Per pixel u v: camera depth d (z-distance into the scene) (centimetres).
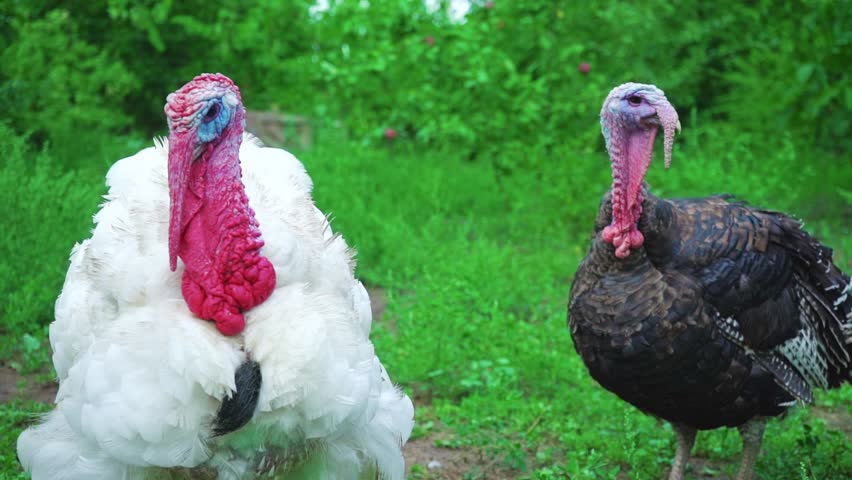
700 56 1159
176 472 308
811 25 966
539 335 590
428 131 1020
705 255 395
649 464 457
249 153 371
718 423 416
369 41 1115
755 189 838
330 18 1135
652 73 1138
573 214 843
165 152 361
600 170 928
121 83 936
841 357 439
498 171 980
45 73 877
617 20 1120
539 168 952
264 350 292
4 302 560
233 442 302
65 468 312
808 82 975
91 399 291
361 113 1080
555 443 485
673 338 387
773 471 452
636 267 394
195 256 297
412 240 727
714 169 844
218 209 296
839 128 968
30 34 869
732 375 398
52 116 849
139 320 295
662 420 493
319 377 292
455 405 527
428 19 1133
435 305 570
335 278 329
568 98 1048
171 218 294
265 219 319
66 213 600
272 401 292
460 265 647
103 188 688
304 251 320
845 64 944
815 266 427
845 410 534
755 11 1165
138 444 287
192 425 289
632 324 389
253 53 1093
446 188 886
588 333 403
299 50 1149
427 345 544
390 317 622
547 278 695
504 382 523
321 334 294
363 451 334
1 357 532
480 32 1093
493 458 465
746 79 1084
